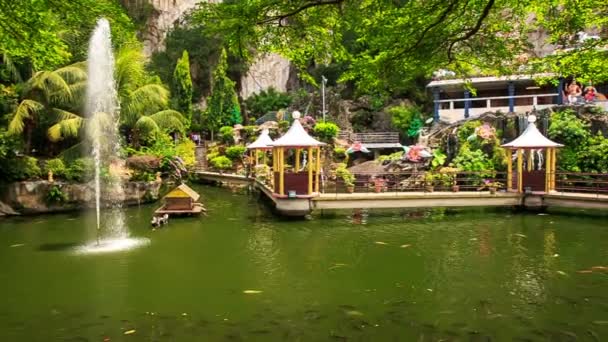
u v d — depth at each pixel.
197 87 40.38
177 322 5.59
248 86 42.62
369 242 10.18
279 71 44.91
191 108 35.69
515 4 5.79
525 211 13.98
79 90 15.77
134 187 15.91
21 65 15.74
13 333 5.32
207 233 11.31
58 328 5.45
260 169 20.73
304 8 4.72
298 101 35.38
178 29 39.31
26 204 13.87
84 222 12.77
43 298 6.54
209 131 36.88
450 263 8.34
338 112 31.17
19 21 5.47
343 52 5.80
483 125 20.30
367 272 7.80
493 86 25.70
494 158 18.45
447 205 13.93
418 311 5.90
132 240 10.49
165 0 38.59
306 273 7.76
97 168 12.03
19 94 15.52
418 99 31.33
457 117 25.14
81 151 15.75
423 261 8.50
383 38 5.51
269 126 29.36
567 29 7.20
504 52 6.05
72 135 15.65
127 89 18.92
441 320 5.58
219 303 6.27
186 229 11.85
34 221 12.88
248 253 9.23
